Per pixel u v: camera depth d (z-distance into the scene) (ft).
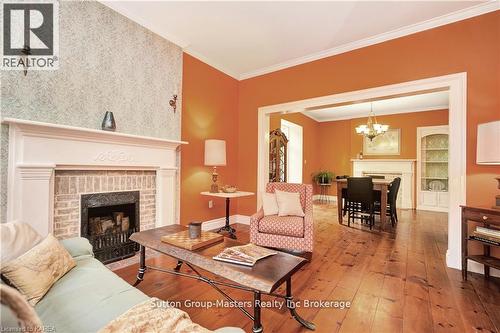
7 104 6.51
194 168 12.55
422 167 21.91
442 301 6.49
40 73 7.09
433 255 9.96
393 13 9.11
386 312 5.99
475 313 5.96
